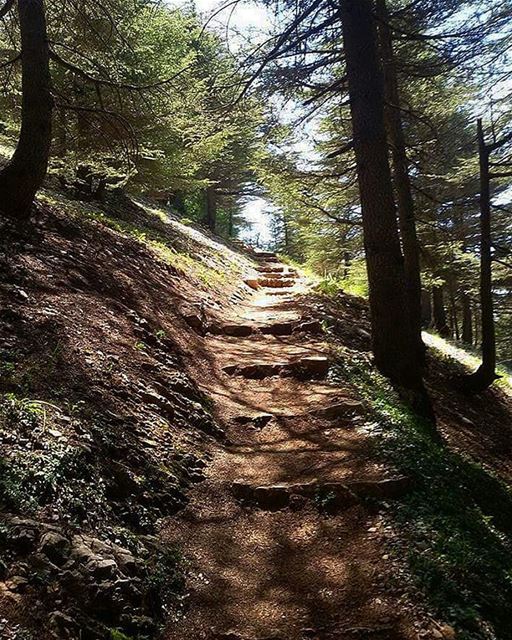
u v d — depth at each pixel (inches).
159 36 554.3
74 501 160.1
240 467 239.9
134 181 620.1
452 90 522.9
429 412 360.2
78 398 212.7
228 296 545.6
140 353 285.0
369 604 160.1
